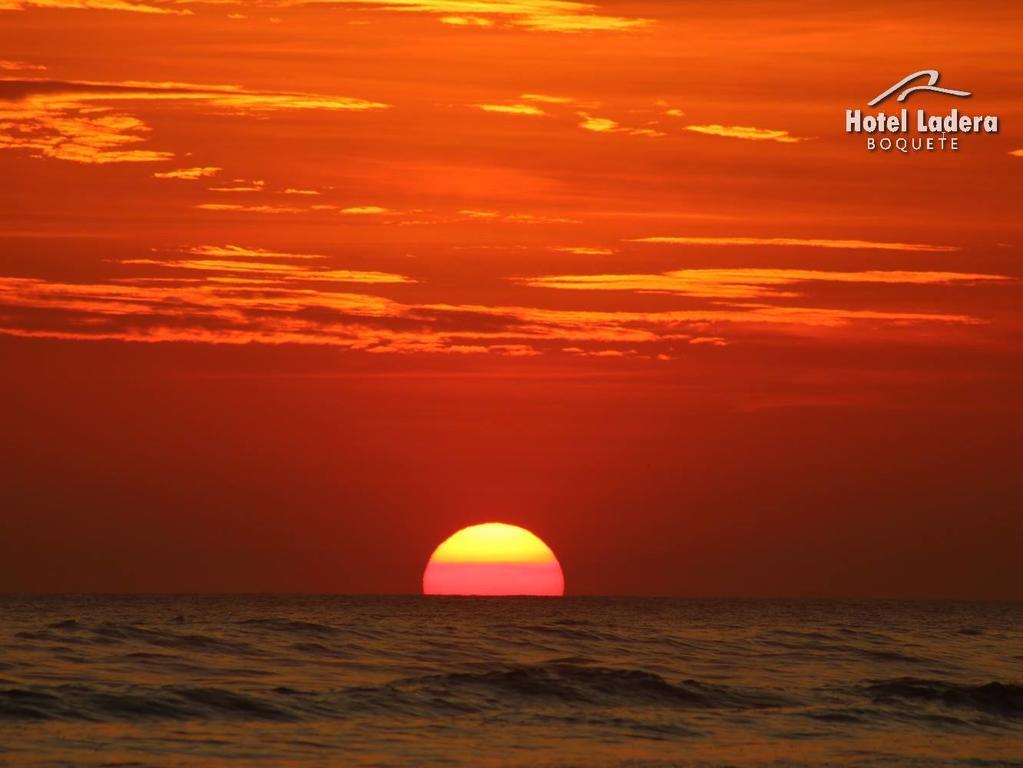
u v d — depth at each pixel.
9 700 131.75
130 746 114.94
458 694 153.62
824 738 133.38
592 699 153.88
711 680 187.25
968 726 146.25
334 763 110.94
